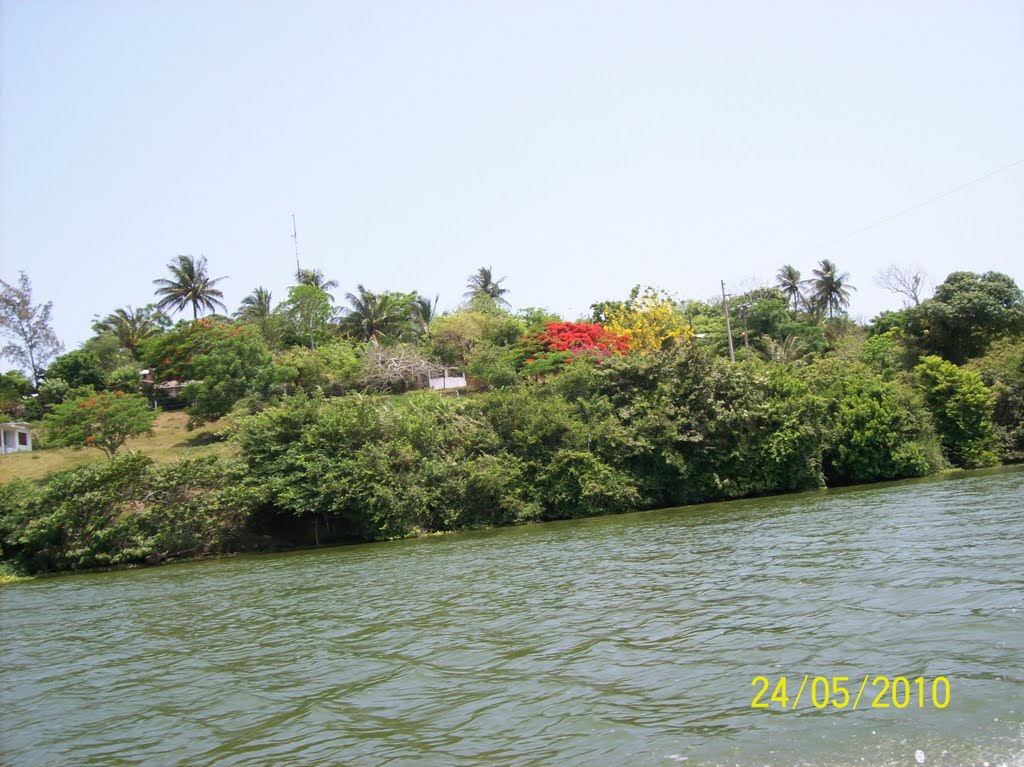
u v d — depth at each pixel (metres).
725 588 15.77
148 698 11.46
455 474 39.12
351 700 10.48
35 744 9.76
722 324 79.50
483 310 86.12
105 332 80.44
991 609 11.90
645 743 7.99
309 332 76.31
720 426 43.03
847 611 12.69
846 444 45.16
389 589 20.28
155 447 51.75
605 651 11.73
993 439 49.16
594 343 59.34
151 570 31.86
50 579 31.47
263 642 14.81
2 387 66.00
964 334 61.81
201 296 84.19
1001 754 6.94
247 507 35.41
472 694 10.25
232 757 8.73
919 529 21.36
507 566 22.70
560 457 40.59
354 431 38.72
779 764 7.18
